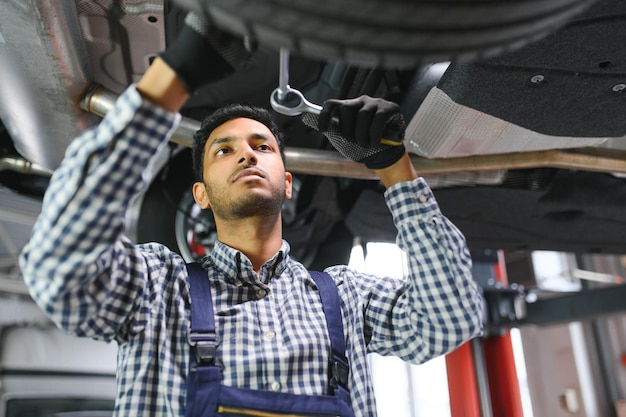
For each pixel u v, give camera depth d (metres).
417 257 0.82
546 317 2.55
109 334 0.72
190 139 1.26
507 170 1.48
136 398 0.69
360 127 0.75
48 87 1.12
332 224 1.75
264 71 1.31
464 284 0.80
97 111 1.18
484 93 1.01
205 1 0.47
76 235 0.61
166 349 0.72
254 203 0.81
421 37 0.47
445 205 1.55
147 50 1.22
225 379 0.70
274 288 0.84
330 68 1.26
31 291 0.65
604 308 2.41
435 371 4.49
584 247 1.81
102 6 1.11
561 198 1.53
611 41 0.89
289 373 0.72
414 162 1.31
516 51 0.91
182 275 0.81
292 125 1.44
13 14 0.94
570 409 3.65
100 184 0.61
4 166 1.61
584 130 1.12
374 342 0.89
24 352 2.53
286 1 0.44
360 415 0.75
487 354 2.34
